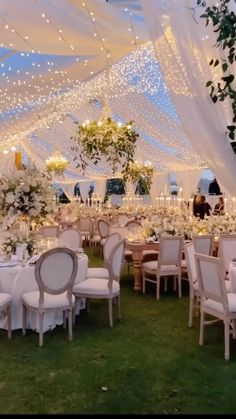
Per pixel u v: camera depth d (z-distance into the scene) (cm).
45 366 349
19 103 682
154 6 259
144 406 283
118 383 317
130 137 809
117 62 615
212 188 1431
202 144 248
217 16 241
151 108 920
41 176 488
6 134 869
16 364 353
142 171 1185
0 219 478
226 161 246
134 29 456
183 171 1549
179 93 252
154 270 589
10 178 475
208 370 340
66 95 724
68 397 295
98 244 1091
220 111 247
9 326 418
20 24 438
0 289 438
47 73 583
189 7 251
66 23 442
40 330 397
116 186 2422
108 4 405
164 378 325
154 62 630
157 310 523
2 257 485
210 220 740
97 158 825
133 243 640
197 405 283
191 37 251
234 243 572
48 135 1406
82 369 343
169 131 1038
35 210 476
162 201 1647
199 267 396
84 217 1147
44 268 394
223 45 242
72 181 2181
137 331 440
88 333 434
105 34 468
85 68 582
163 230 665
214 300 381
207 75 249
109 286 458
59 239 649
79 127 817
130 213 1299
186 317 491
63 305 409
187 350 385
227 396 296
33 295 419
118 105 923
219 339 415
